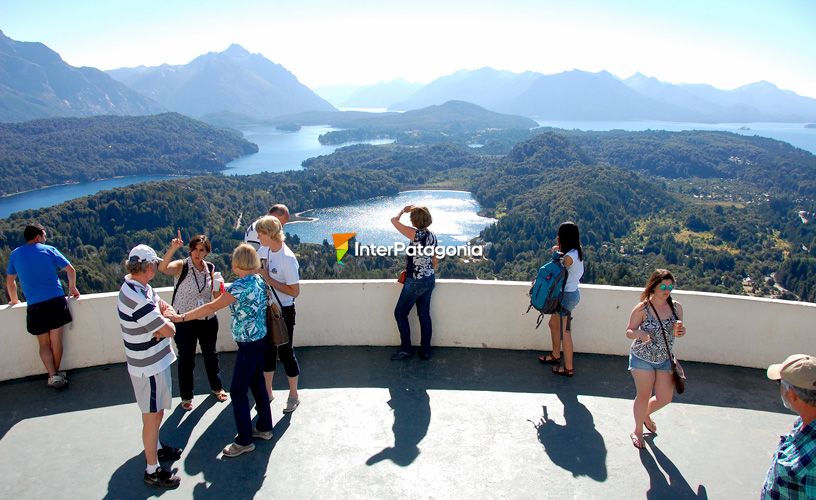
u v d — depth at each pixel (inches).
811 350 164.9
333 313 184.7
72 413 142.7
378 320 185.2
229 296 120.0
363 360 175.2
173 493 110.7
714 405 148.9
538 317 179.8
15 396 151.6
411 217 161.8
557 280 152.5
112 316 169.9
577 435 132.6
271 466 119.8
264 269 140.9
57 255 156.1
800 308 164.4
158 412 113.8
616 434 133.4
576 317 178.2
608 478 116.3
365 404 147.3
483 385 158.2
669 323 124.7
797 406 78.8
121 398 150.9
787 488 77.5
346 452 125.1
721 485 114.5
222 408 146.5
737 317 170.4
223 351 181.8
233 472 117.6
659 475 117.6
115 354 171.9
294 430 134.5
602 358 176.4
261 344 125.0
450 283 180.9
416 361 174.1
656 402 127.0
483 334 183.8
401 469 118.6
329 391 154.6
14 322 159.2
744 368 171.5
